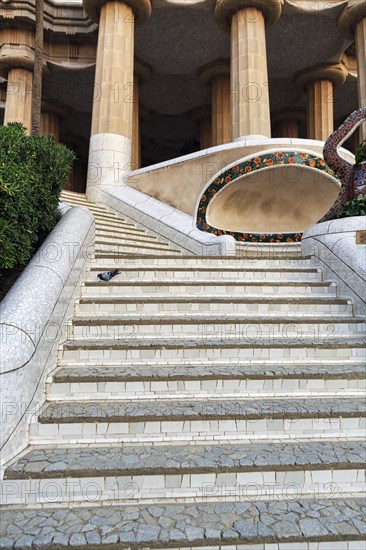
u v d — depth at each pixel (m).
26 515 2.64
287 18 15.59
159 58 18.23
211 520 2.58
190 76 19.66
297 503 2.79
